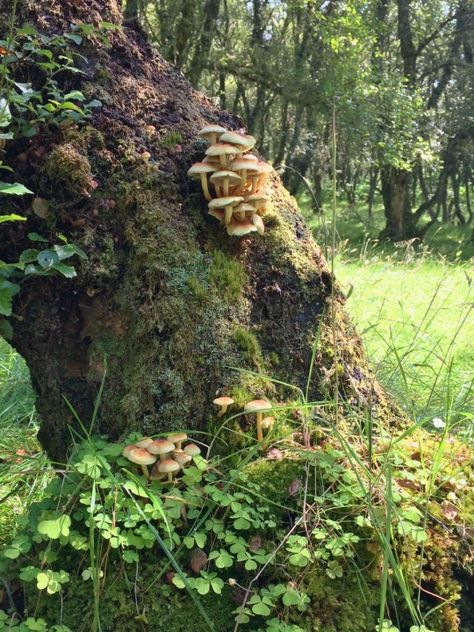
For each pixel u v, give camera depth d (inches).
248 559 68.6
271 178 103.4
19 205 86.7
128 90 94.2
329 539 72.8
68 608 68.8
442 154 924.0
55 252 79.4
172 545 68.3
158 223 86.4
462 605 74.7
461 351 199.9
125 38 98.2
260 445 80.0
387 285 310.8
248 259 92.7
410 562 72.4
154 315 82.7
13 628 63.5
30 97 83.7
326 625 68.7
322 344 93.4
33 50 85.2
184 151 93.6
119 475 72.4
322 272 96.5
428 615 71.7
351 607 70.1
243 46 674.2
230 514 75.1
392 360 161.9
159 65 103.0
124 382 83.4
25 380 153.2
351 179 1122.7
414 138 602.9
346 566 72.4
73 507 72.9
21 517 73.4
